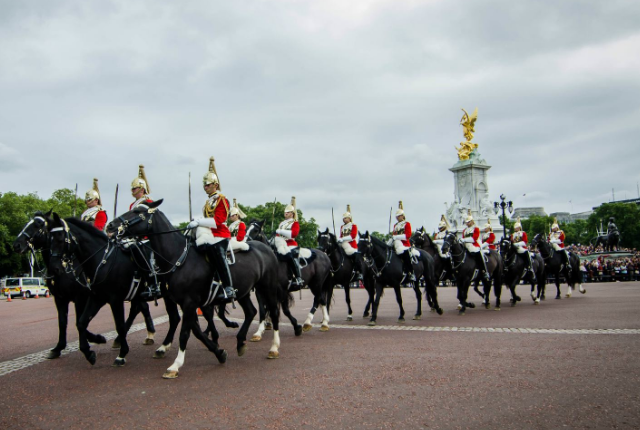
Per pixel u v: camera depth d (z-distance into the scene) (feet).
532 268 85.92
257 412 27.04
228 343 50.65
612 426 23.93
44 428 25.54
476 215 254.06
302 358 40.86
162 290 41.52
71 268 40.27
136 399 30.01
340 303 110.32
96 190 53.21
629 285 133.08
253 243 44.65
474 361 37.24
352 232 70.23
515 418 25.26
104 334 59.41
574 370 33.76
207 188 40.55
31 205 277.85
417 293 67.41
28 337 58.80
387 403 27.96
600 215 429.79
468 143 266.36
